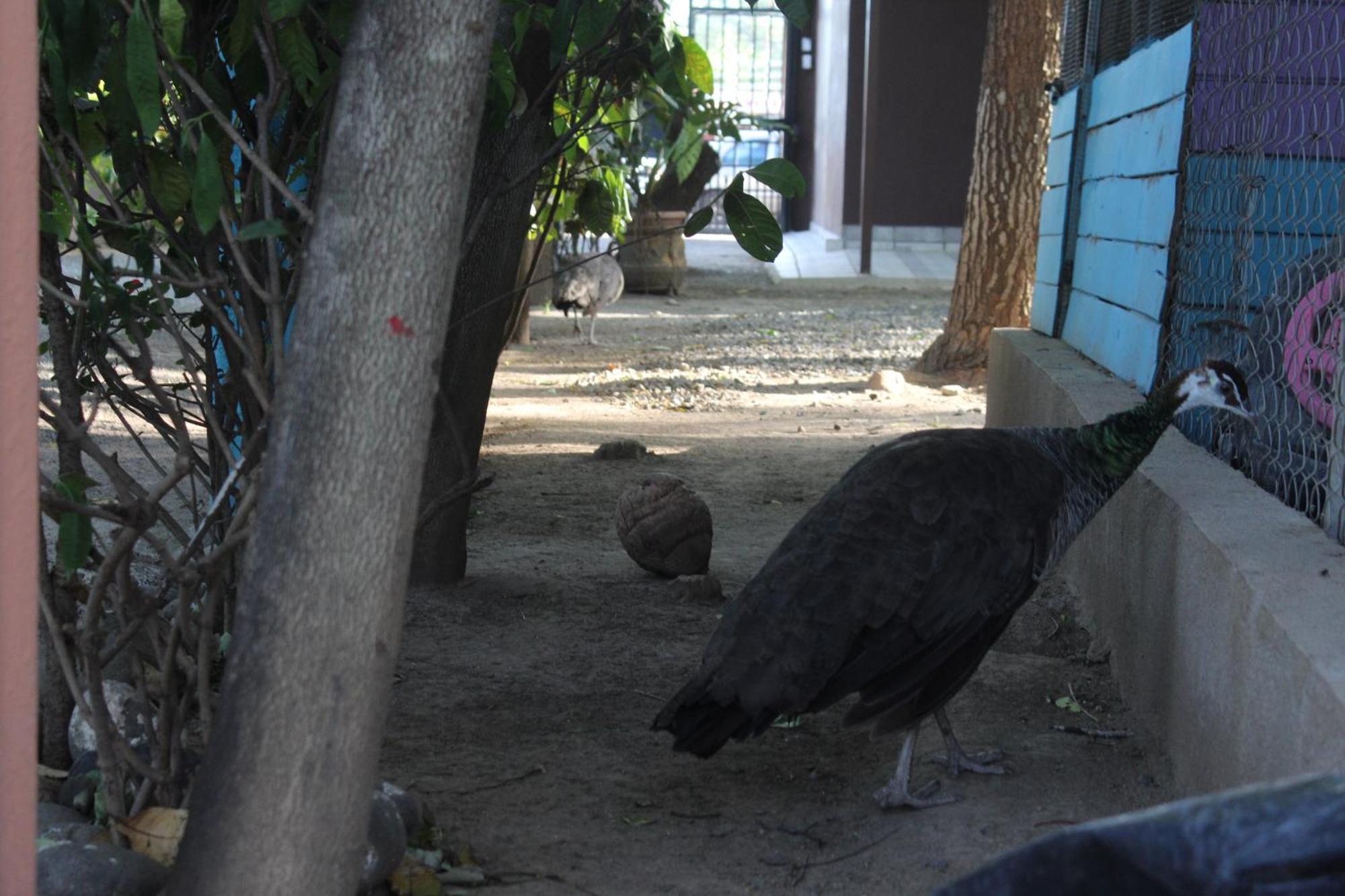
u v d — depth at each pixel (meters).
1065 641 5.77
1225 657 3.78
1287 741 3.21
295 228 3.46
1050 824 3.96
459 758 4.49
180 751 3.41
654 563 6.59
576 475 9.14
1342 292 4.31
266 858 2.57
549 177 6.08
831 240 29.09
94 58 3.17
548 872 3.68
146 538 3.10
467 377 6.00
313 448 2.57
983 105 13.24
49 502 2.86
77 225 3.13
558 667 5.40
